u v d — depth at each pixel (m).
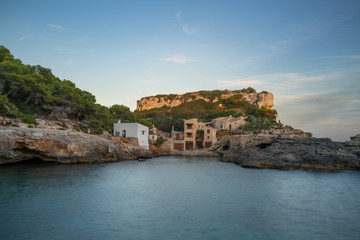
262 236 18.70
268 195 30.86
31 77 66.06
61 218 21.62
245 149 75.06
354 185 36.91
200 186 35.97
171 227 20.22
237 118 119.12
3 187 31.47
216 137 112.38
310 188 34.78
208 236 18.59
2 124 51.44
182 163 67.62
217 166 60.94
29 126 55.84
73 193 29.91
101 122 84.81
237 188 34.69
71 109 76.94
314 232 19.53
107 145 63.66
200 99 197.25
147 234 18.80
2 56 73.62
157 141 100.56
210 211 24.42
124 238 18.00
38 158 53.91
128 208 24.94
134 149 75.56
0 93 58.25
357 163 52.56
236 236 18.64
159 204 26.58
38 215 22.20
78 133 62.72
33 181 35.44
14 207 24.16
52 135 52.72
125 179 40.19
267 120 121.25
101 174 43.91
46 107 68.31
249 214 23.64
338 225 21.03
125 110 113.44
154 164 63.81
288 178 42.84
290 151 59.31
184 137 111.56
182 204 26.70
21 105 64.06
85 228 19.62
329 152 55.56
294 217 22.91
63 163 53.84
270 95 179.62
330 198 29.58
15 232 18.56
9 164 49.19
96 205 25.59
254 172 50.12
